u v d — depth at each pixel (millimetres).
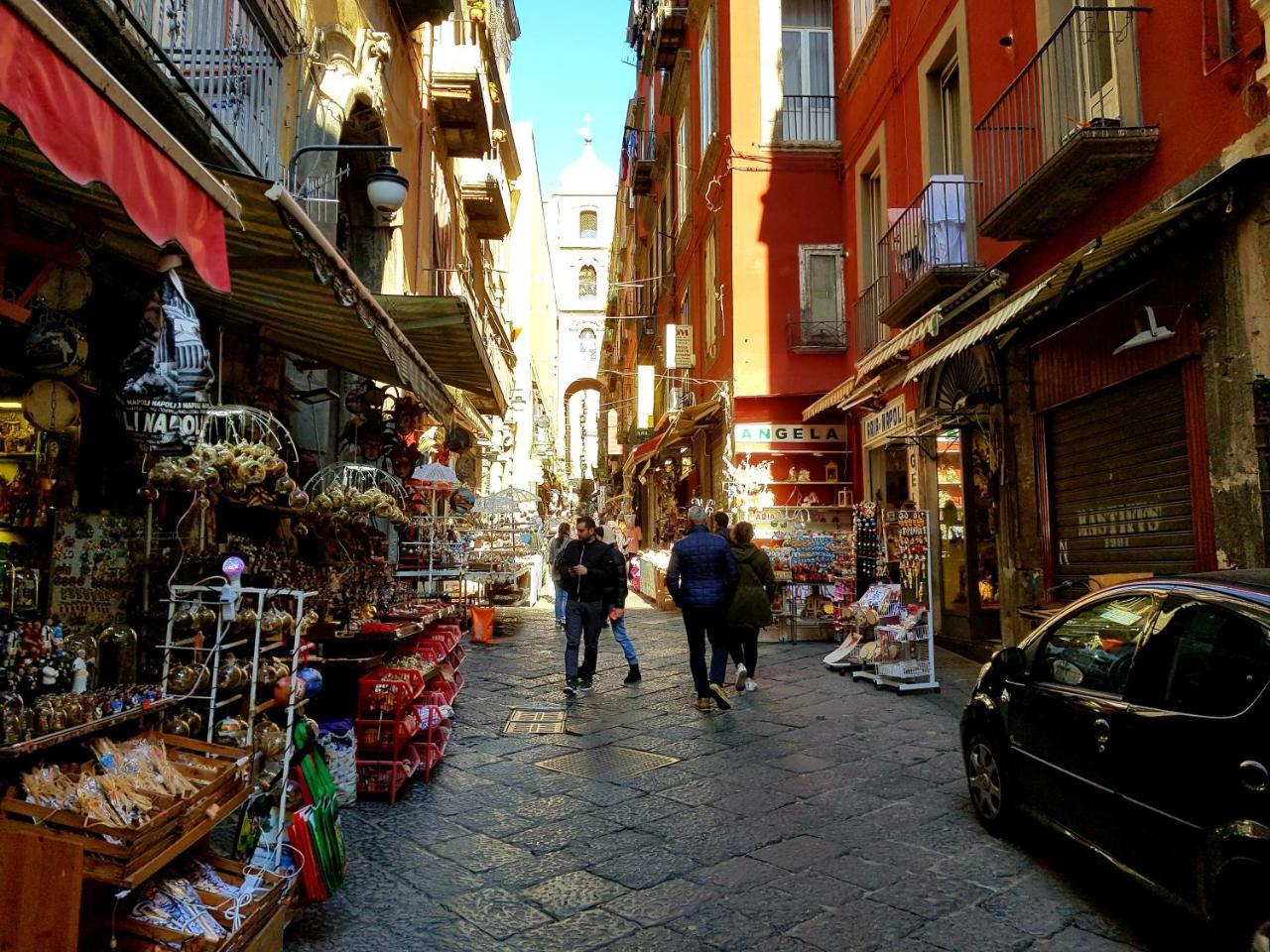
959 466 11195
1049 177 6574
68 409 3949
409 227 12797
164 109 4637
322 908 3621
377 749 5215
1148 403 6508
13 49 1895
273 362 6477
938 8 10492
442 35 16109
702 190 19266
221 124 5320
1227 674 3006
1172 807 3045
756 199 15523
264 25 6363
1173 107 5969
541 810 4930
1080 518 7539
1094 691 3689
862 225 14250
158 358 3559
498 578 13766
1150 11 6188
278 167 6645
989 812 4480
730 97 15766
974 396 9062
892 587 8805
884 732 6660
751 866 4094
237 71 6035
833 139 15648
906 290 9789
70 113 2076
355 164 10594
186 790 2881
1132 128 6078
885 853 4230
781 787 5312
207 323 5996
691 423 18531
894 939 3334
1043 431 8102
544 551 21391
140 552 4488
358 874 4004
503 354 26219
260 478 4246
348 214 11141
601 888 3859
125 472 4805
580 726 7000
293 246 4207
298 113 7656
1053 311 7691
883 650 8492
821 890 3811
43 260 3787
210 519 5016
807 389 15133
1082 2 7211
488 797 5172
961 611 10555
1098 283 6938
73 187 3314
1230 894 2717
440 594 10578
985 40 9086
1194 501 5883
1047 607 7441
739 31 15867
